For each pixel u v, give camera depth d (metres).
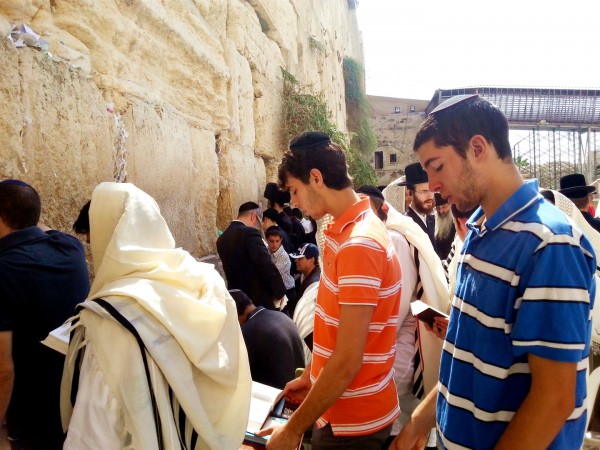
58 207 2.56
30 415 1.75
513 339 1.04
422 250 2.12
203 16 5.42
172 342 1.30
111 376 1.19
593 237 2.18
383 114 30.31
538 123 25.78
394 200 4.75
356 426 1.57
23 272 1.70
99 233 1.46
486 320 1.11
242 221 4.32
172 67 4.43
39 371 1.73
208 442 1.30
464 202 1.19
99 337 1.22
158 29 4.13
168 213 4.15
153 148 3.86
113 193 1.45
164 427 1.22
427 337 2.05
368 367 1.56
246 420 1.46
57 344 1.42
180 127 4.48
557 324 0.97
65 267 1.84
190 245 4.63
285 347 2.48
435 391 1.50
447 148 1.16
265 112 7.45
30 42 2.44
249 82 6.70
